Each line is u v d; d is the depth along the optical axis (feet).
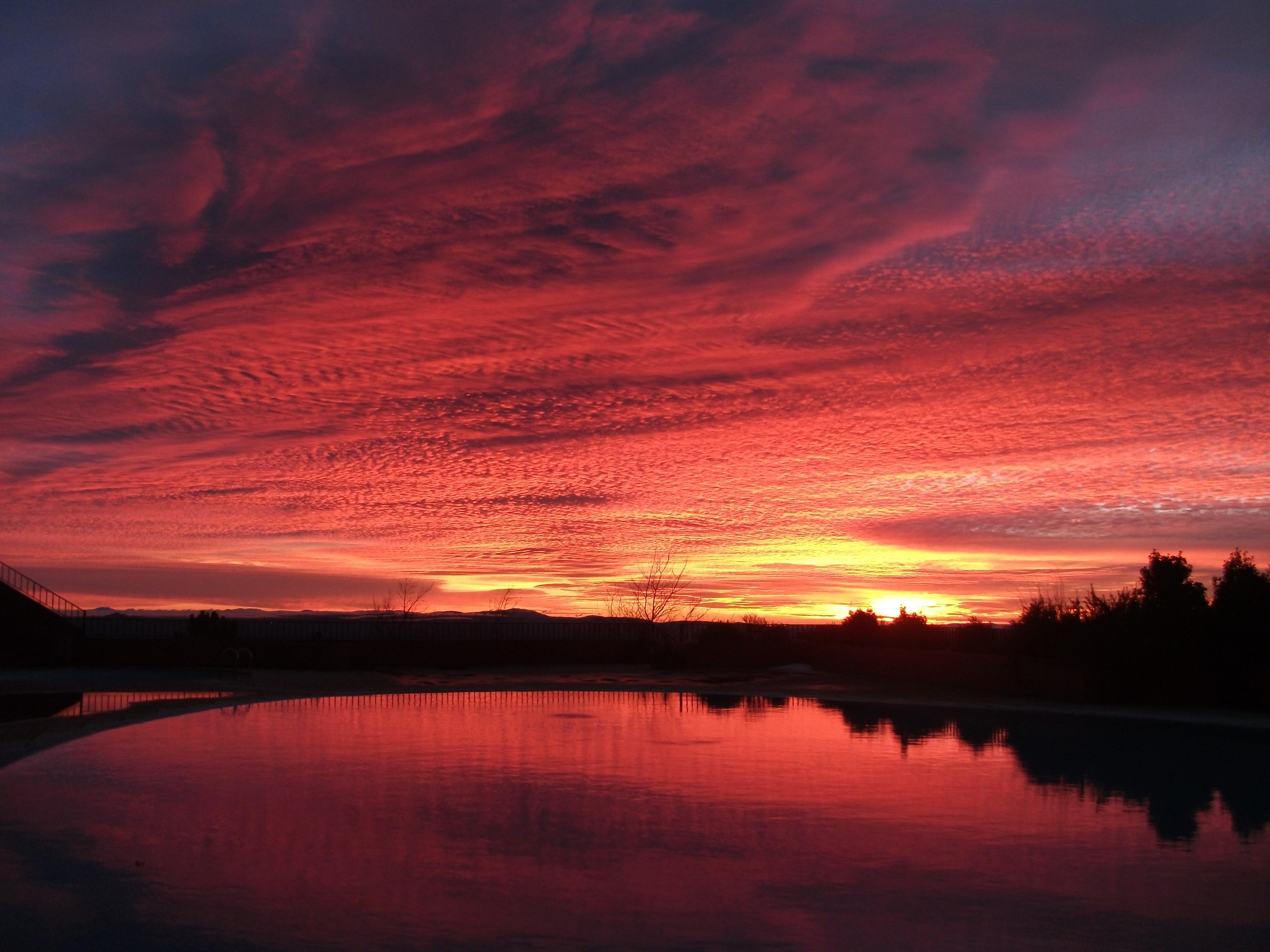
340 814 31.76
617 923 21.68
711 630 119.85
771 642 114.62
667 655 108.27
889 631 110.22
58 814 31.35
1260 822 32.07
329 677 87.25
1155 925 21.79
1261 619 67.87
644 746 47.70
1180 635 69.00
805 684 87.92
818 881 24.90
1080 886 24.62
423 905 22.63
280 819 30.94
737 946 20.36
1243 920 22.15
